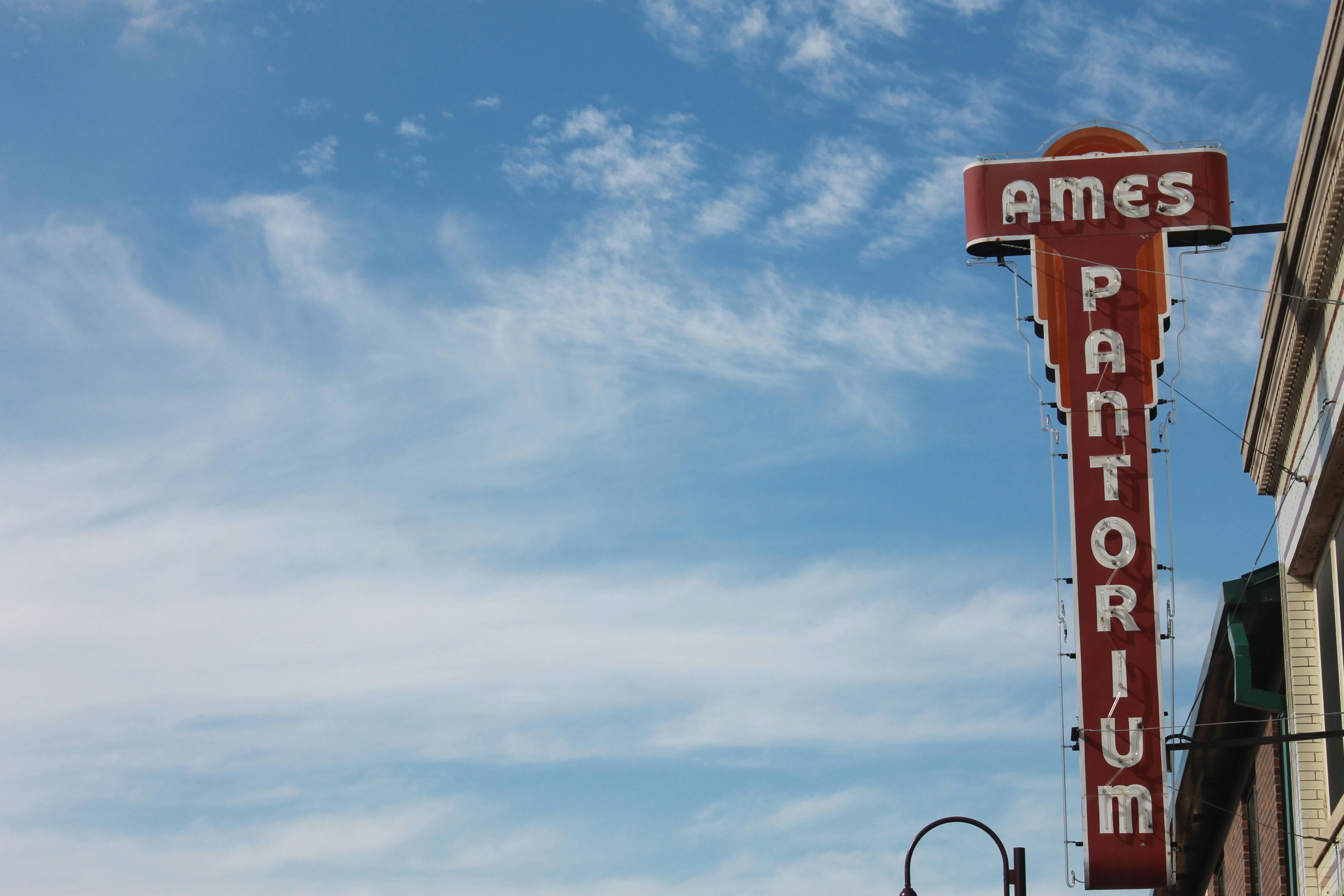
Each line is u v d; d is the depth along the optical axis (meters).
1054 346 27.50
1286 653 26.16
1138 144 28.33
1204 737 29.22
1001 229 28.11
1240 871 30.72
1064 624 26.44
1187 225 27.64
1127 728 25.80
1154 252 27.66
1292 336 24.22
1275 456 26.72
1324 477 23.53
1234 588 26.81
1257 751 28.67
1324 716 25.31
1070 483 26.88
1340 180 21.05
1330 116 20.97
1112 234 27.86
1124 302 27.48
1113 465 26.80
